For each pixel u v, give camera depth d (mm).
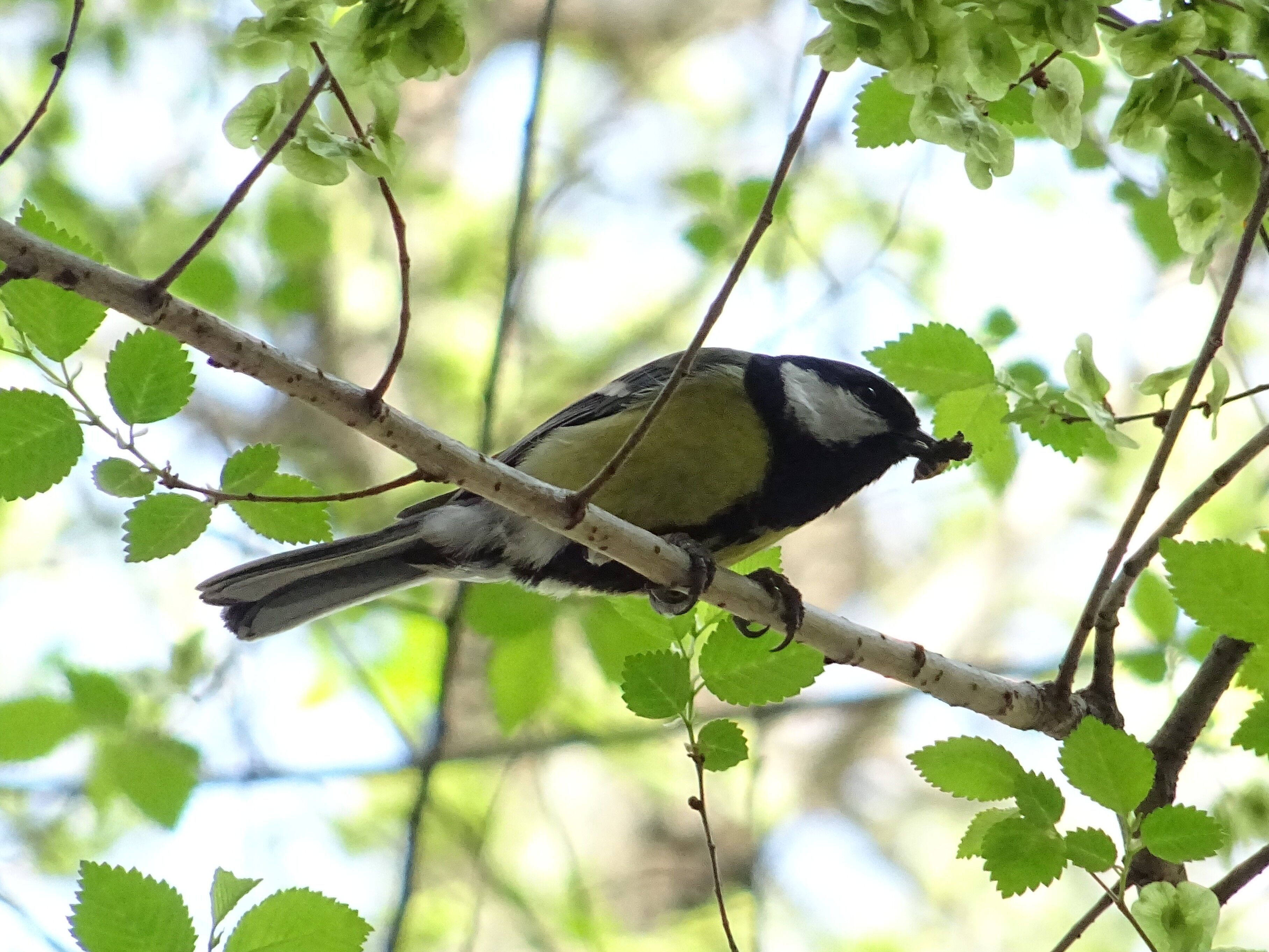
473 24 17172
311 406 5246
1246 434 14258
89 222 12523
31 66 14016
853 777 17156
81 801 11117
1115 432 6395
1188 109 5711
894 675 6973
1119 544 6555
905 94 5855
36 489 5074
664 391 5723
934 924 16172
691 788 15258
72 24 4727
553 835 14883
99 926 4973
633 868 15156
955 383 6863
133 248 12898
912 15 4844
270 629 8375
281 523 5602
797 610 6867
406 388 15242
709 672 5988
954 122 5289
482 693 12305
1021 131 8781
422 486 12766
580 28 17469
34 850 11500
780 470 8047
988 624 16656
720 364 8445
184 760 9859
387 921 11328
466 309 15570
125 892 5012
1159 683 8141
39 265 4672
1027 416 6727
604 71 17312
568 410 8742
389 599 10578
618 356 15102
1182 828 4992
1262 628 4520
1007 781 5715
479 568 8531
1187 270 12672
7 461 5039
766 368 8422
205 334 4969
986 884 16359
